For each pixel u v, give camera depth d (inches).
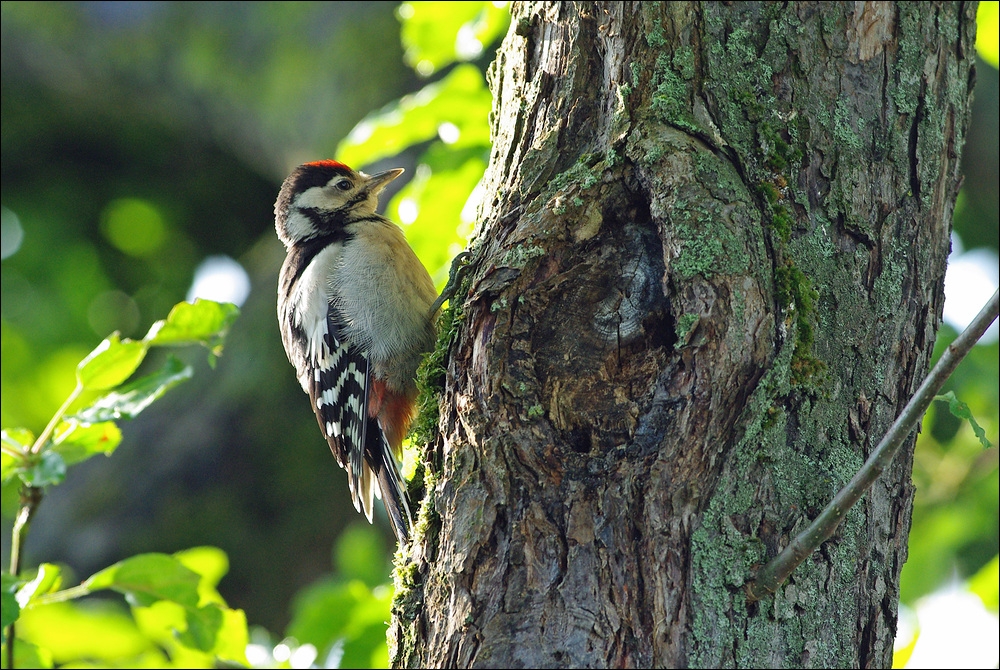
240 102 626.5
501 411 226.5
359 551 487.5
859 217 232.7
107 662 310.5
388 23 584.7
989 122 544.7
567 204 234.4
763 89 237.3
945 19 250.1
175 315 277.3
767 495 214.1
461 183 380.5
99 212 809.5
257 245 788.0
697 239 217.6
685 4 242.7
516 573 217.0
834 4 241.8
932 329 241.1
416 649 231.3
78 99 729.6
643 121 235.6
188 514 634.8
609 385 223.8
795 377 218.7
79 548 613.3
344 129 577.3
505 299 231.1
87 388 277.3
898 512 228.2
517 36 275.1
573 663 207.6
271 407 652.7
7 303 768.9
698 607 207.0
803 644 210.5
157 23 638.5
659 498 212.7
